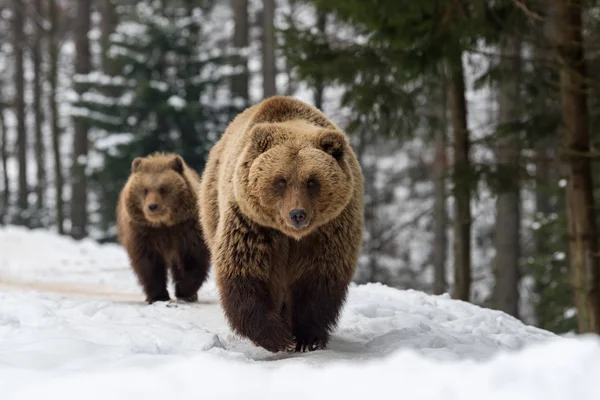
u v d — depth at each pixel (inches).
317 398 142.3
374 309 361.1
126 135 1126.4
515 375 135.2
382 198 1571.1
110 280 618.8
